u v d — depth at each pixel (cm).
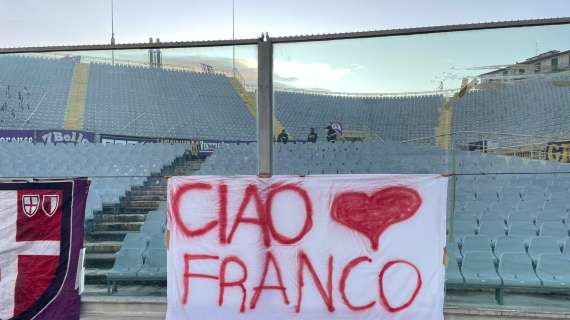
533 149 596
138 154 733
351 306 439
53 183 495
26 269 491
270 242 449
